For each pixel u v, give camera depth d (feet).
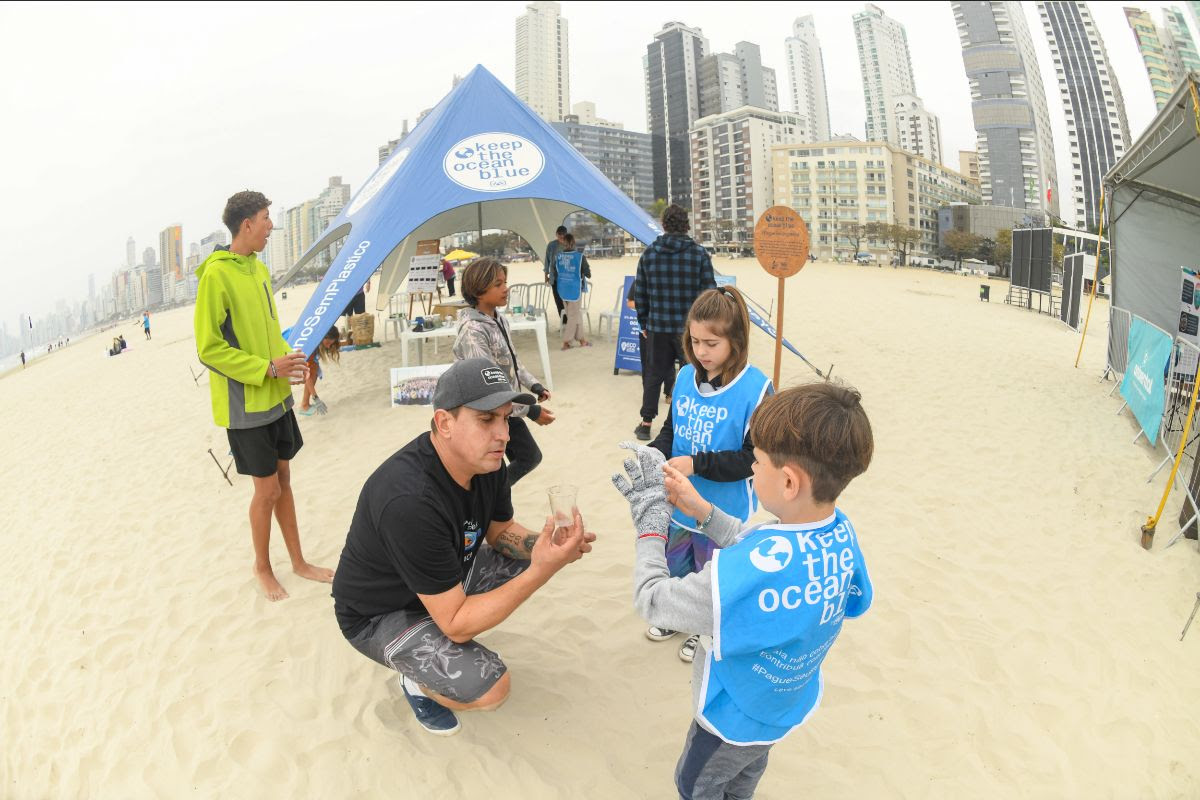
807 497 4.49
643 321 17.34
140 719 9.00
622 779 7.52
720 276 27.53
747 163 409.49
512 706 8.66
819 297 71.26
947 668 9.48
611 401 22.22
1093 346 40.37
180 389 34.68
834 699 8.90
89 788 8.05
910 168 411.75
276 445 11.23
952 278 189.06
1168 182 24.63
